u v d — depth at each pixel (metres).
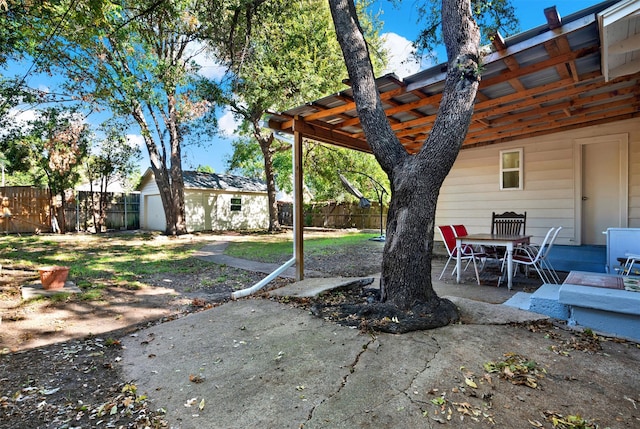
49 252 8.85
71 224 14.93
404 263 3.12
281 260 7.55
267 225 20.03
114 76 9.25
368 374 2.15
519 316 3.05
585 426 1.63
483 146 6.82
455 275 5.28
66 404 2.03
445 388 1.96
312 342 2.69
